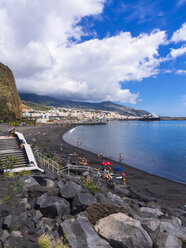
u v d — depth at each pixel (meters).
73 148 50.34
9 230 4.96
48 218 6.14
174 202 16.14
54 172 15.38
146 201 14.00
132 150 52.59
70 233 4.87
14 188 8.37
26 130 78.88
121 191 14.62
